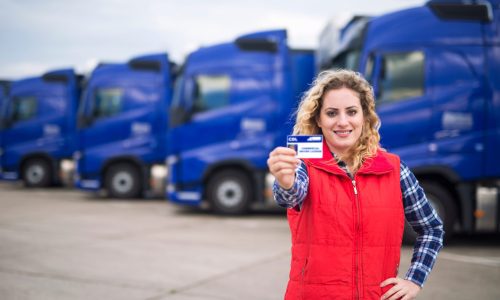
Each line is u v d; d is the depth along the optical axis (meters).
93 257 5.80
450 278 4.96
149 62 11.48
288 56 9.01
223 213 9.52
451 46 6.46
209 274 5.06
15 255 5.85
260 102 8.99
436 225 1.86
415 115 6.49
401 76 6.59
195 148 9.15
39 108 13.73
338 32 7.93
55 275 4.96
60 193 13.63
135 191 11.70
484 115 6.37
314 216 1.72
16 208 10.49
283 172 1.58
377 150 1.84
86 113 11.62
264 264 5.52
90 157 11.64
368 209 1.71
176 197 9.24
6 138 13.87
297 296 1.74
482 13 6.41
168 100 11.38
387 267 1.74
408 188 1.83
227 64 9.09
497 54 6.37
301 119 1.88
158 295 4.32
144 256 5.89
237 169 9.25
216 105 9.11
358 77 1.86
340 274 1.69
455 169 6.39
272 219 9.12
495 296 4.36
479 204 6.45
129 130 11.48
